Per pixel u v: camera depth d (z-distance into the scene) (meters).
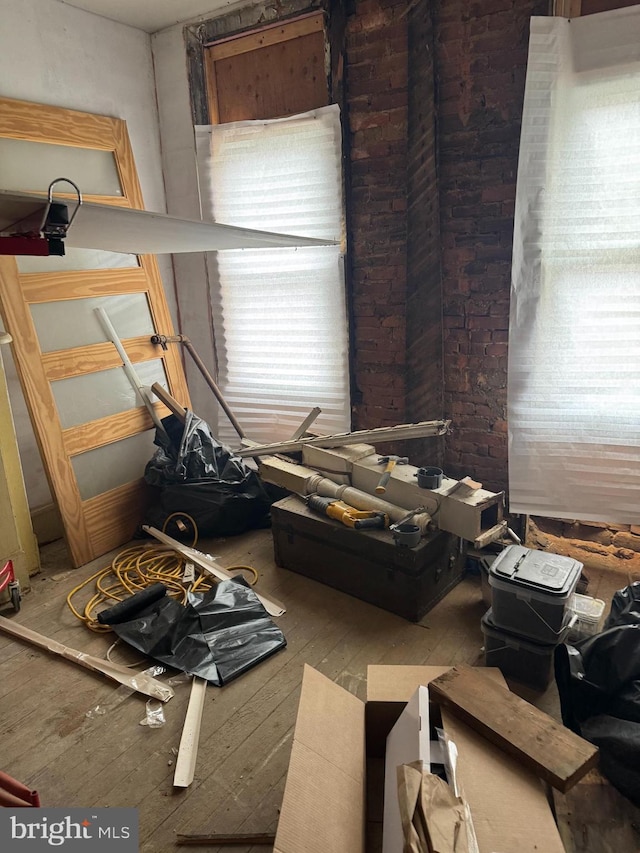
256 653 2.13
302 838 1.15
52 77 2.83
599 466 2.51
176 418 3.20
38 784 1.65
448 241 2.65
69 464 2.79
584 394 2.46
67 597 2.54
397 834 1.19
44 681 2.07
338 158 2.82
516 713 1.43
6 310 2.56
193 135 3.29
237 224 3.26
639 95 2.12
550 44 2.19
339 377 3.14
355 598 2.50
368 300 2.95
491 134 2.44
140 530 3.11
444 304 2.73
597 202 2.28
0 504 2.47
